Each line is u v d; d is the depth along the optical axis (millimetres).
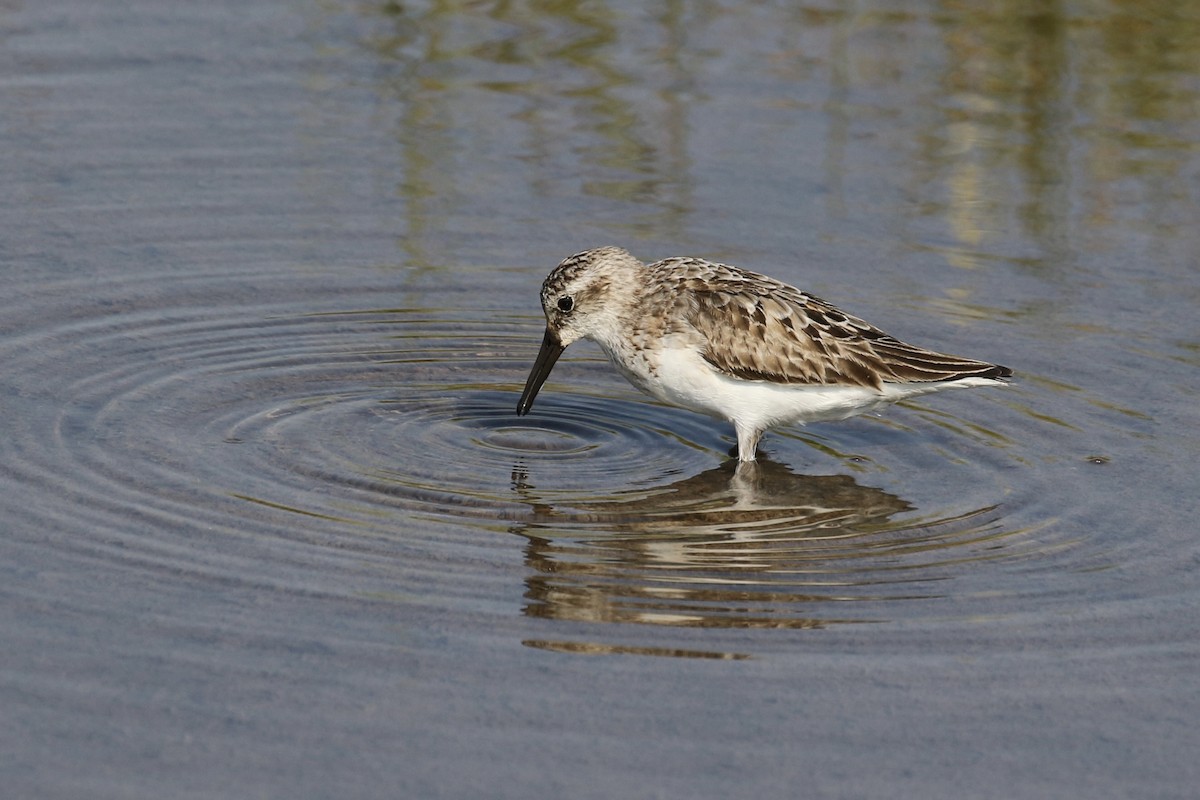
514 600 12156
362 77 23766
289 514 13406
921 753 10422
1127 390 16531
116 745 10172
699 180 21141
